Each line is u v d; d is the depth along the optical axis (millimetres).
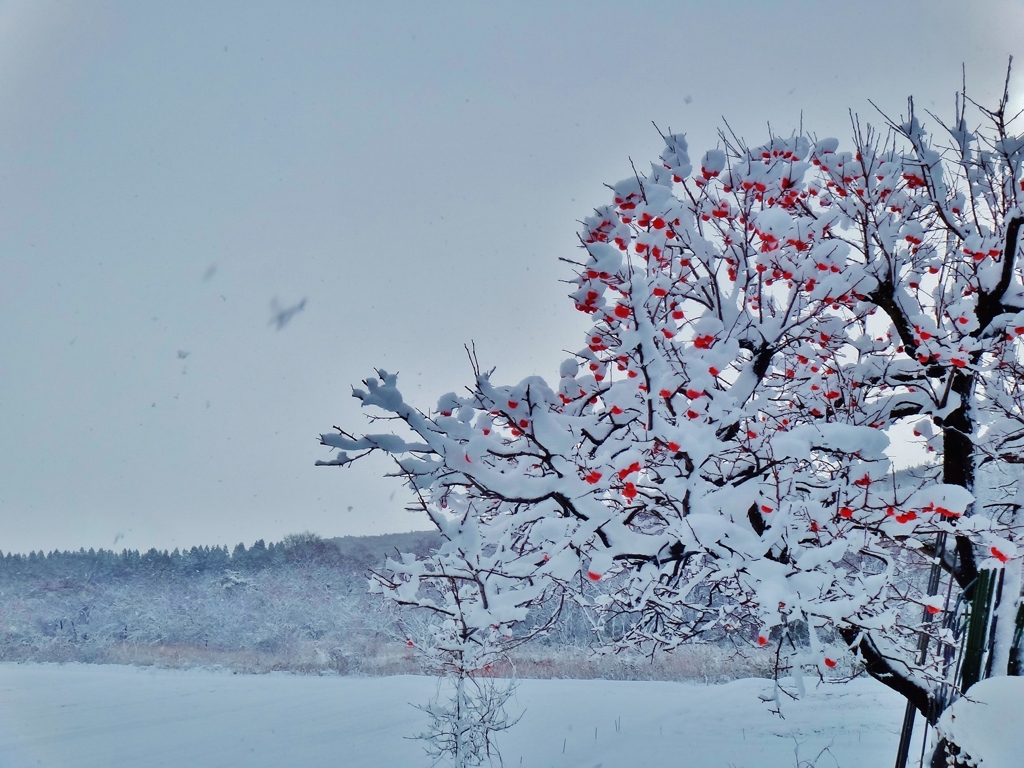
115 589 32094
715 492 4672
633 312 4203
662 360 4242
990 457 5672
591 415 4754
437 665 7660
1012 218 5156
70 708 14180
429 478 3971
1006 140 5320
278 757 9672
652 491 4938
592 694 14414
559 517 5000
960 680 4875
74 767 9352
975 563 5215
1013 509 5398
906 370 5793
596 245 4191
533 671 17359
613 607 5730
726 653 17547
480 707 8391
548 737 10539
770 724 10992
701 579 4980
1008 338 5418
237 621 28125
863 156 5668
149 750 10250
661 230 4535
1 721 12680
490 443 4207
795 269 4941
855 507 4551
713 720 11469
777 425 5230
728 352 4520
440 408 4172
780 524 4277
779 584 3992
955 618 5332
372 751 9859
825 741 9609
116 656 25453
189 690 16906
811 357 5508
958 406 5516
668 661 17328
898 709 11828
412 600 4777
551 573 4465
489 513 5625
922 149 5566
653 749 9570
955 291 5953
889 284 5582
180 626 28562
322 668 21734
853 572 5223
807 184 6172
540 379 4633
